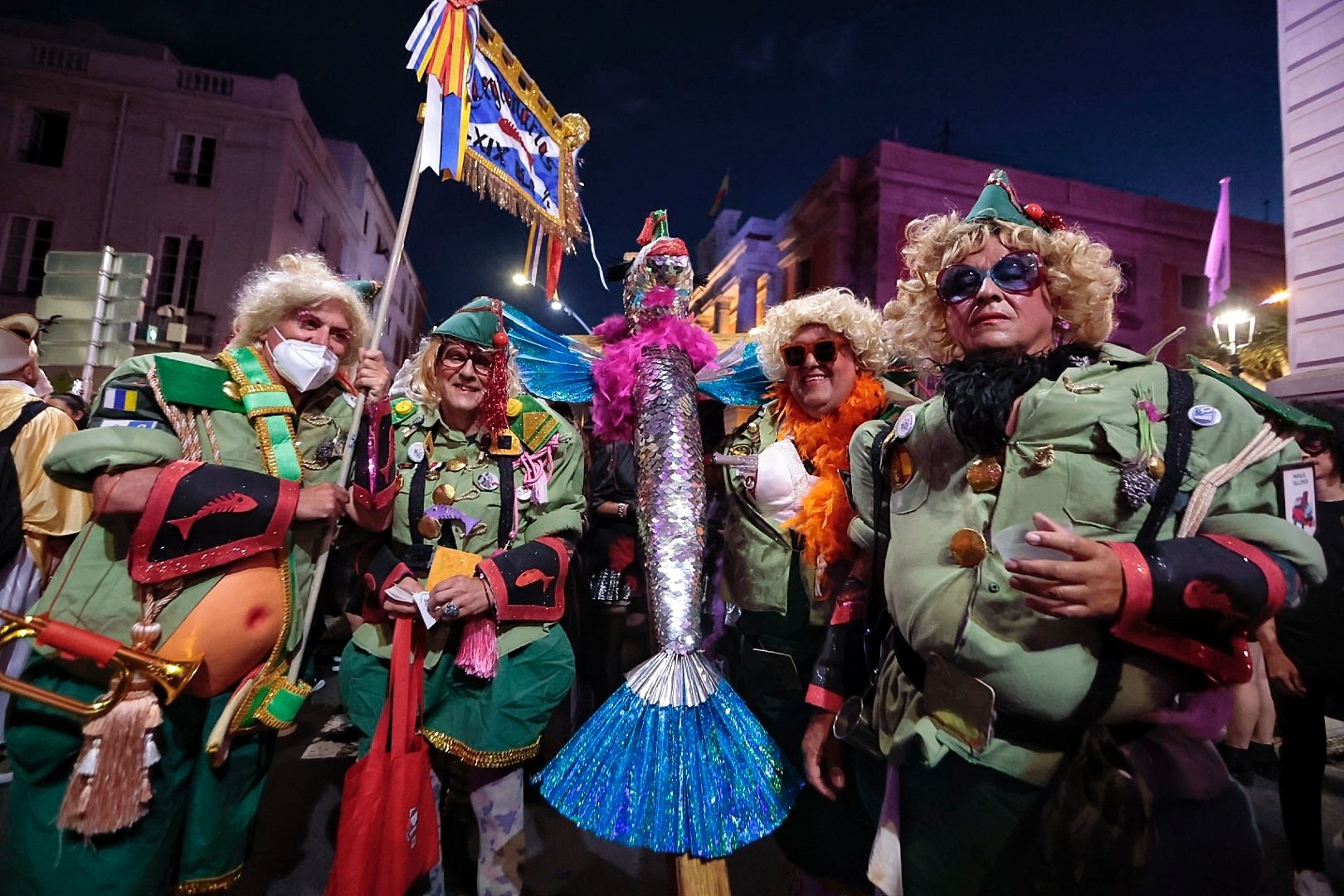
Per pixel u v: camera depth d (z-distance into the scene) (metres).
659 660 1.77
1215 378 1.19
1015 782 1.15
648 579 1.95
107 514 1.49
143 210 14.38
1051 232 1.38
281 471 1.68
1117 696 1.08
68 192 14.27
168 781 1.54
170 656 1.49
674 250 2.36
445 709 1.97
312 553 1.79
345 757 3.30
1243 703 3.10
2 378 3.25
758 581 2.01
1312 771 1.91
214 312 14.38
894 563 1.36
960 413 1.24
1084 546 1.01
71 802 1.38
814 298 2.15
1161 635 1.03
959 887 1.21
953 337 1.42
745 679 2.08
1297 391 5.95
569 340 2.59
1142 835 1.00
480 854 1.95
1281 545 1.08
